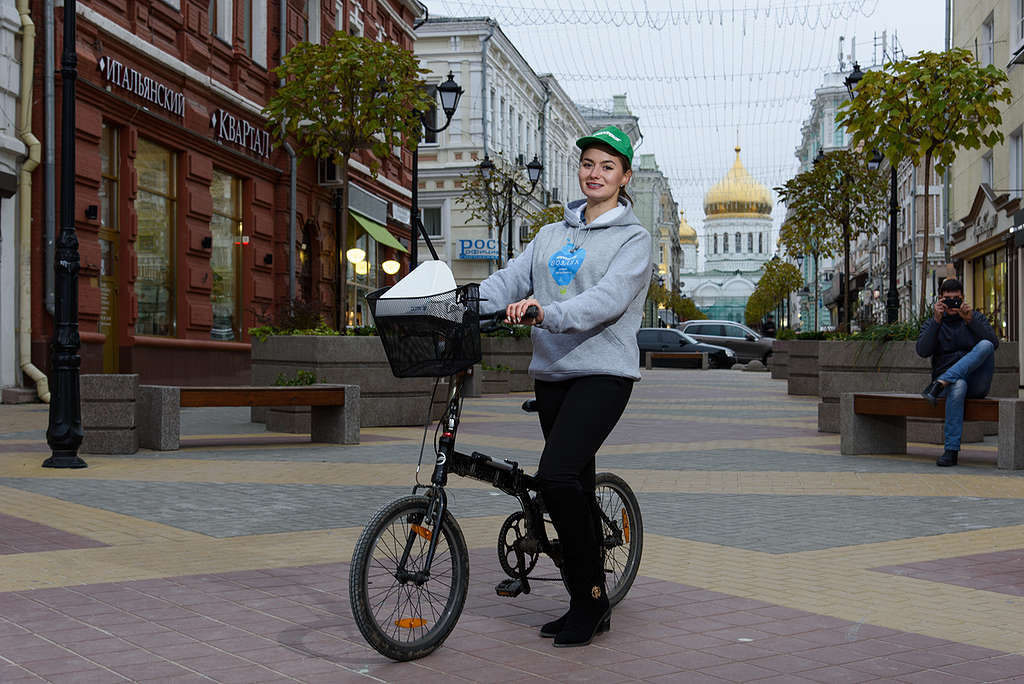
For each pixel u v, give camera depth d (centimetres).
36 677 411
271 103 1909
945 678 423
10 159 1750
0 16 1723
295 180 2595
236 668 427
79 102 1806
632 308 471
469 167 4728
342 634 477
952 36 3394
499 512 805
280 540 691
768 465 1114
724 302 18650
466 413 1775
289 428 1421
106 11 1906
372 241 3359
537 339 471
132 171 1975
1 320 1748
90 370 1816
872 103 1535
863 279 7138
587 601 472
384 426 1498
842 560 648
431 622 453
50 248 1812
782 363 3234
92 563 612
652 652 457
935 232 4628
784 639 477
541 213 4184
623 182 484
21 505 805
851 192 2858
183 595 541
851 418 1212
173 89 2119
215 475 986
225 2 2345
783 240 3350
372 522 427
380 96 1866
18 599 527
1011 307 2714
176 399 1190
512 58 5184
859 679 421
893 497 899
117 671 420
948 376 1107
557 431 457
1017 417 1081
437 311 423
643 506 847
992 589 575
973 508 845
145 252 2053
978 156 3056
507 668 433
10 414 1586
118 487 904
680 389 2670
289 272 2594
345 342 1459
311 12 2827
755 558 652
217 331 2338
